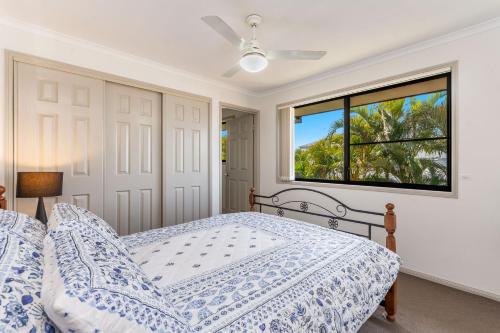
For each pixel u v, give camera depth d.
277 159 3.91
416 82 2.62
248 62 1.93
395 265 1.58
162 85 3.01
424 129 2.58
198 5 1.87
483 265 2.13
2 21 2.01
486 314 1.88
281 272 1.23
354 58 2.79
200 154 3.43
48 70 2.23
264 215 2.47
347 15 2.00
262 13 1.97
